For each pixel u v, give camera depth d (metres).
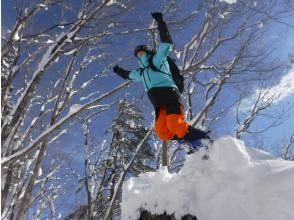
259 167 3.12
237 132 12.45
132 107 15.80
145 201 4.28
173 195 3.75
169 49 4.45
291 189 2.83
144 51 4.71
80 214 16.47
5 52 7.23
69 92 9.98
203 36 9.38
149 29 7.73
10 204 9.96
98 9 7.34
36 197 13.45
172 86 4.48
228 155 3.42
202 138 4.05
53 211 16.89
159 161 14.31
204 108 9.63
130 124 16.02
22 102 7.29
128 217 4.58
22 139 8.73
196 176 3.64
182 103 4.49
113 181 15.51
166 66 4.61
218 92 9.78
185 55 9.27
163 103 4.39
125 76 4.94
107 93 6.80
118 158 16.12
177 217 3.62
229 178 3.28
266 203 2.89
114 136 16.53
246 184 3.10
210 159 3.62
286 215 2.77
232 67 9.98
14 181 10.97
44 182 13.55
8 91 8.25
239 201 3.07
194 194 3.55
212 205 3.29
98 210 15.52
